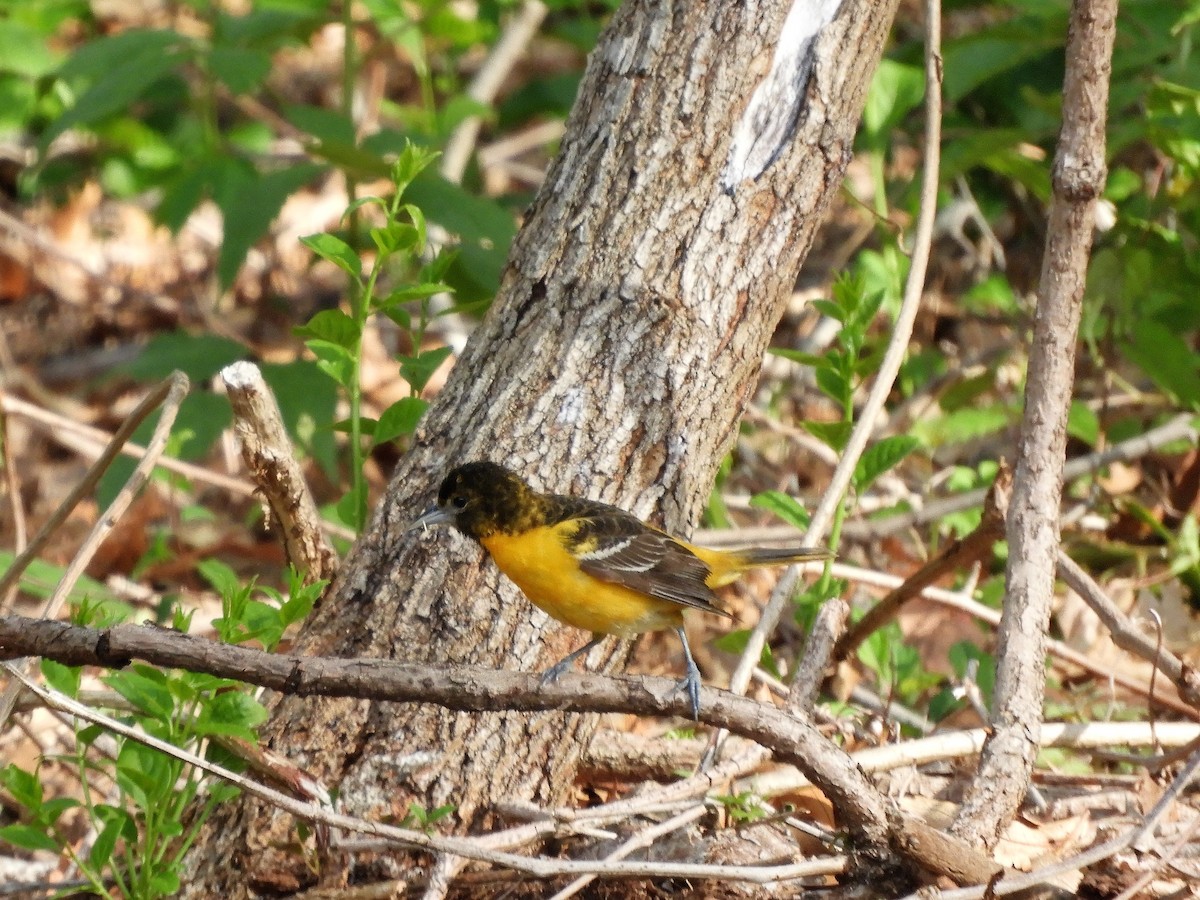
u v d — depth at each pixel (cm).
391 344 2136
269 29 1659
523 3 2152
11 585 1040
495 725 946
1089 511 1614
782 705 1049
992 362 1836
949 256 2048
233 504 1844
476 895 943
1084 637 1430
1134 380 1856
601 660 1023
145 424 1509
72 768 1232
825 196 1084
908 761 1015
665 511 1025
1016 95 1778
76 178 2253
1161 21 1502
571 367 1023
